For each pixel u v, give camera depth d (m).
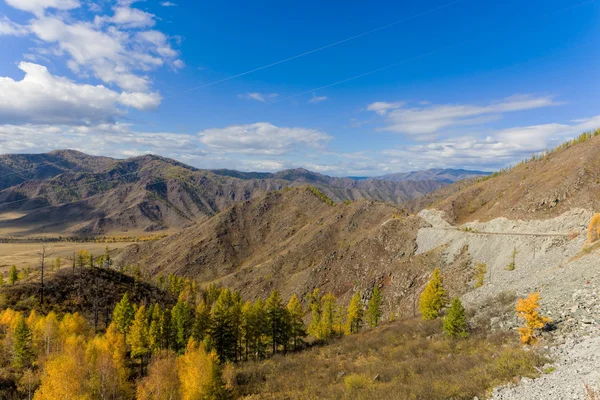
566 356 22.30
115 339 55.88
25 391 46.66
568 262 47.91
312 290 140.50
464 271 97.31
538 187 124.31
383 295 113.62
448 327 39.84
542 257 65.12
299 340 75.06
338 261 148.12
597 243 48.91
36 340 54.16
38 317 63.34
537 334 29.28
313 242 191.38
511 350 27.73
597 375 17.61
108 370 40.38
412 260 121.81
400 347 45.47
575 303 31.94
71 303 83.06
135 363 63.81
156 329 61.66
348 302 119.06
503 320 37.50
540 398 17.44
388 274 123.25
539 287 41.78
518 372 21.67
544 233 100.00
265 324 67.75
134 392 46.34
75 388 37.44
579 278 37.81
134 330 61.09
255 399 40.91
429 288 63.09
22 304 75.88
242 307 72.69
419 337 47.78
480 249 103.69
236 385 46.75
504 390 19.70
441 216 151.38
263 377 49.72
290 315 71.62
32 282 86.38
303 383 42.47
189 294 122.44
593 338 24.05
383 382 32.19
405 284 110.94
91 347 46.09
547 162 152.88
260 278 172.62
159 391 40.12
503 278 61.44
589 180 108.94
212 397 38.72
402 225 151.88
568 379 18.56
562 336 27.16
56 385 37.16
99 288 93.06
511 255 90.69
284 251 195.38
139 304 94.06
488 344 33.22
